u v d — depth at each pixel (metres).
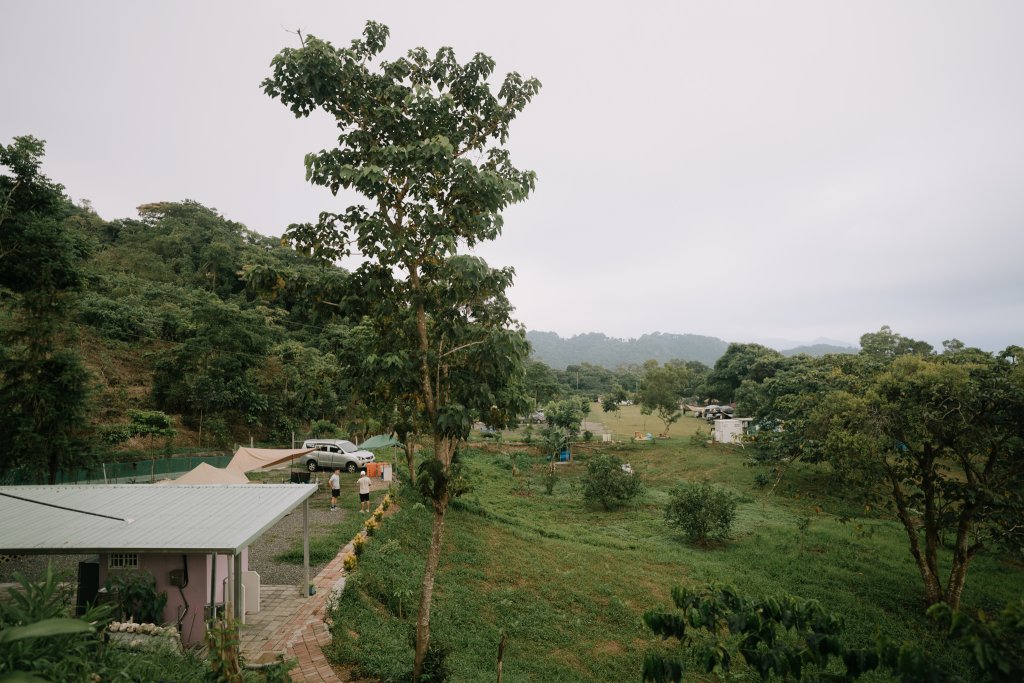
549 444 41.94
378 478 27.80
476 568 16.69
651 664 4.54
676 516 23.80
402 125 8.65
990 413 16.11
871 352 62.38
